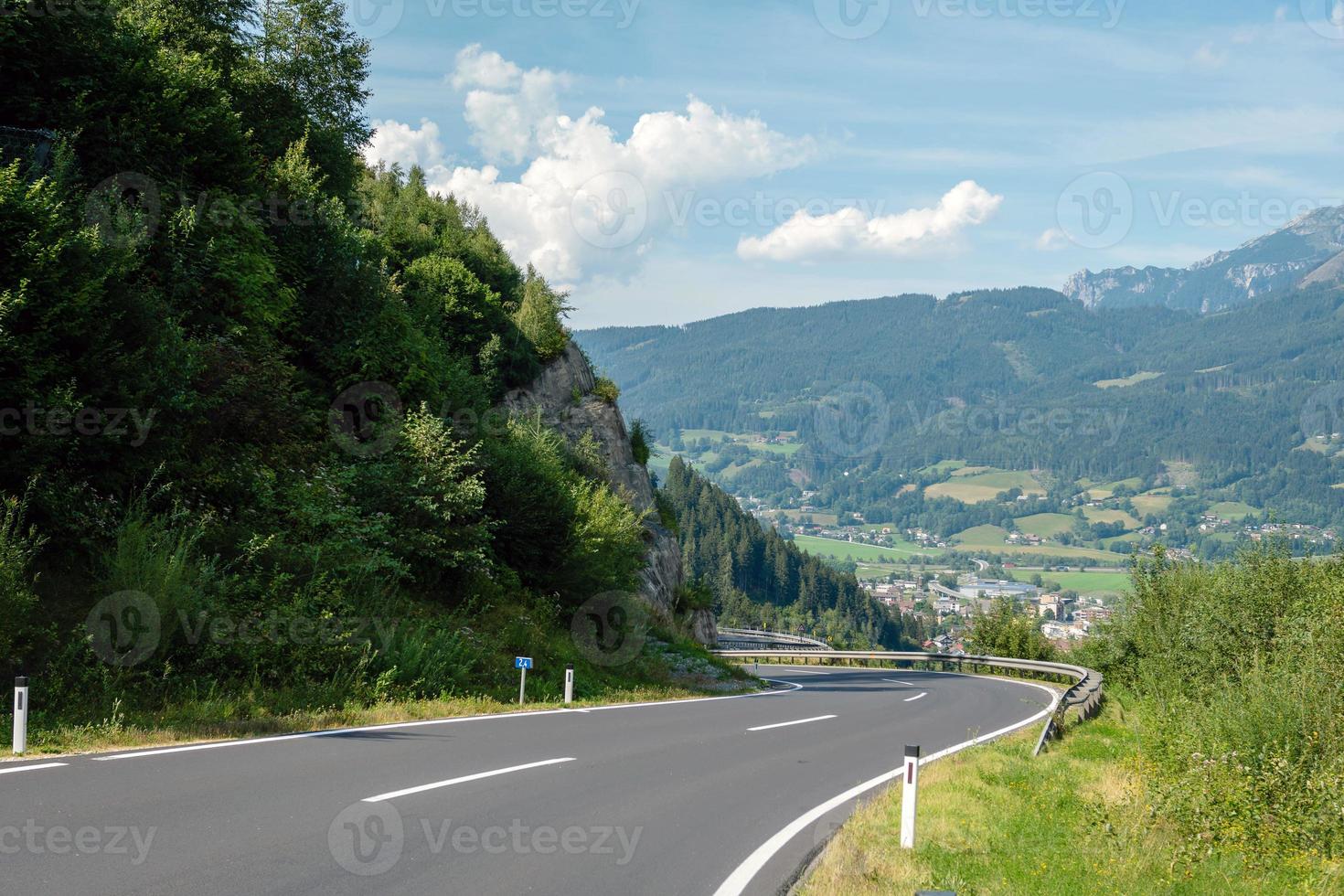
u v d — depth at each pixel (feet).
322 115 110.42
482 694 59.52
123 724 38.29
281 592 53.21
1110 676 112.06
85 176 65.00
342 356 83.05
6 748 32.81
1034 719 75.25
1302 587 66.64
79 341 50.11
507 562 83.97
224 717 41.78
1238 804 32.01
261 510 59.88
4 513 44.01
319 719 43.93
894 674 144.56
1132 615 99.04
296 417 71.77
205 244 69.41
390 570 65.98
